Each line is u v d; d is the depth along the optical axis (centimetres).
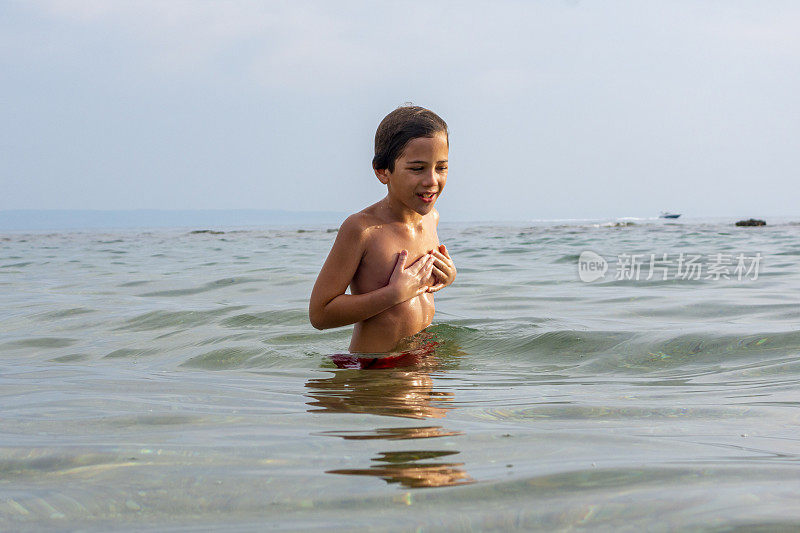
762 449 173
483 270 905
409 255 369
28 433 199
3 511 135
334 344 395
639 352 342
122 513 133
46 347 412
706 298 555
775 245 1379
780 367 297
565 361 337
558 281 737
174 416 221
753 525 119
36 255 1511
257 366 341
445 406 238
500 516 126
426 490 141
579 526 121
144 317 507
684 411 224
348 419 214
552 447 175
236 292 684
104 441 187
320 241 2119
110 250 1698
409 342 368
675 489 139
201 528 124
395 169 349
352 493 140
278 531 122
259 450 175
